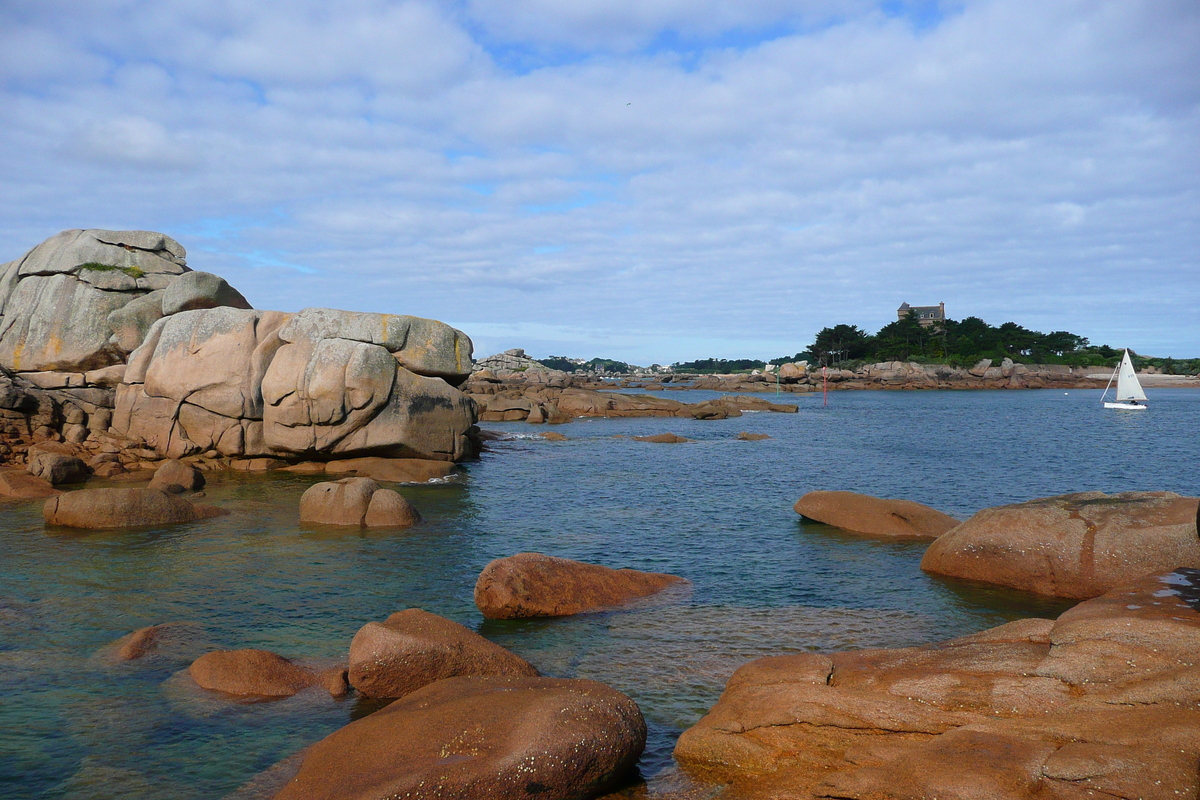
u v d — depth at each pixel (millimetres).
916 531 18359
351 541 17344
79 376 29453
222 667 9391
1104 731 6145
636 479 28453
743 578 14578
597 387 132875
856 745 6852
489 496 24156
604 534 18578
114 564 14984
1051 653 7680
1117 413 78250
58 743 7898
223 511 20391
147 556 15641
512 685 7953
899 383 152125
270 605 12648
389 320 28562
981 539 14211
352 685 9062
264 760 7582
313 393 26766
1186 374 198625
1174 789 5258
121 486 23312
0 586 13398
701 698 9023
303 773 6711
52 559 15266
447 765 6348
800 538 18156
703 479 28609
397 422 27750
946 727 6793
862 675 8055
